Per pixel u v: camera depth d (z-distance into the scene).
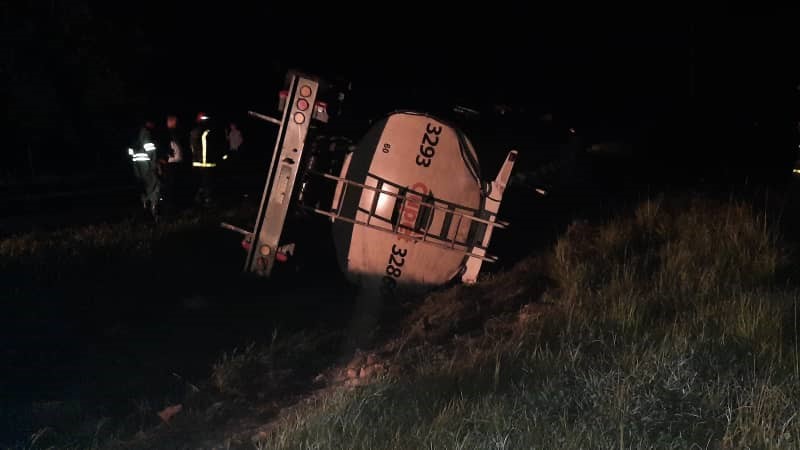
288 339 8.51
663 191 13.55
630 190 16.80
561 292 8.59
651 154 24.25
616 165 24.88
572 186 18.34
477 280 10.17
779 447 4.34
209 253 11.93
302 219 12.57
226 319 9.27
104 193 19.73
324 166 10.36
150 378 7.53
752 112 22.31
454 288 9.84
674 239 9.70
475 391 5.75
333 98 10.78
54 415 6.64
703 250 8.68
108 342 8.34
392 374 6.85
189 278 10.69
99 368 7.69
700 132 22.66
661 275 8.07
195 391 7.17
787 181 17.06
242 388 7.25
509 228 13.29
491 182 9.73
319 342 8.46
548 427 4.79
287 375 7.56
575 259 9.41
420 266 9.86
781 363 5.60
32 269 10.39
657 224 10.47
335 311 9.67
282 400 6.97
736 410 4.88
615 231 10.20
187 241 12.40
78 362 7.80
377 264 9.88
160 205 14.86
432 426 4.97
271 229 9.49
